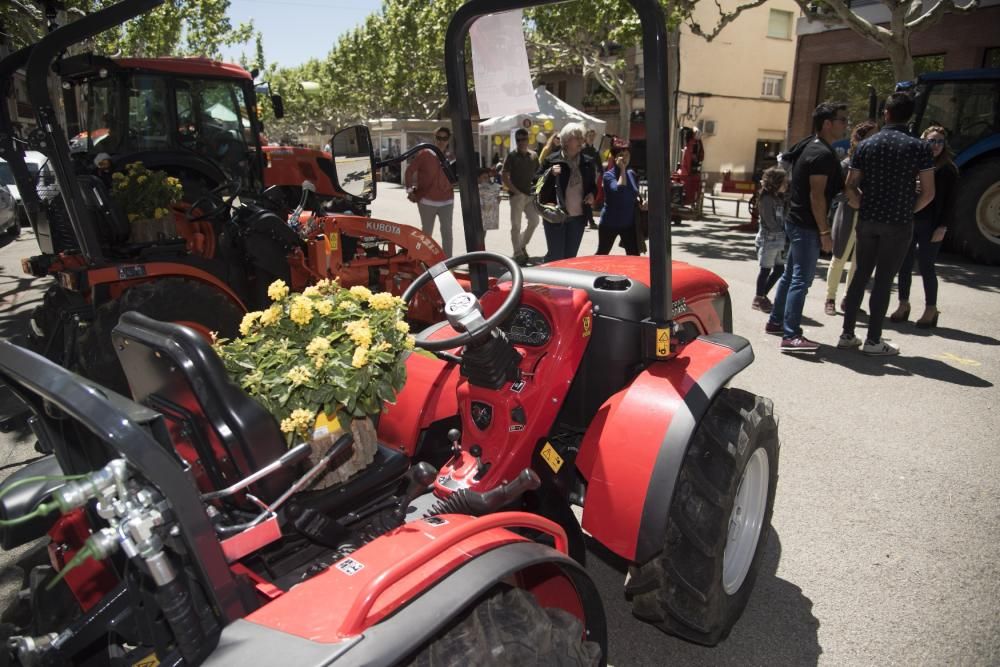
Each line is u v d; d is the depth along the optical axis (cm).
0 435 433
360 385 176
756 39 2539
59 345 457
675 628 231
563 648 157
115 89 546
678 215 1460
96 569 189
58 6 410
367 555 151
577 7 1504
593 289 248
